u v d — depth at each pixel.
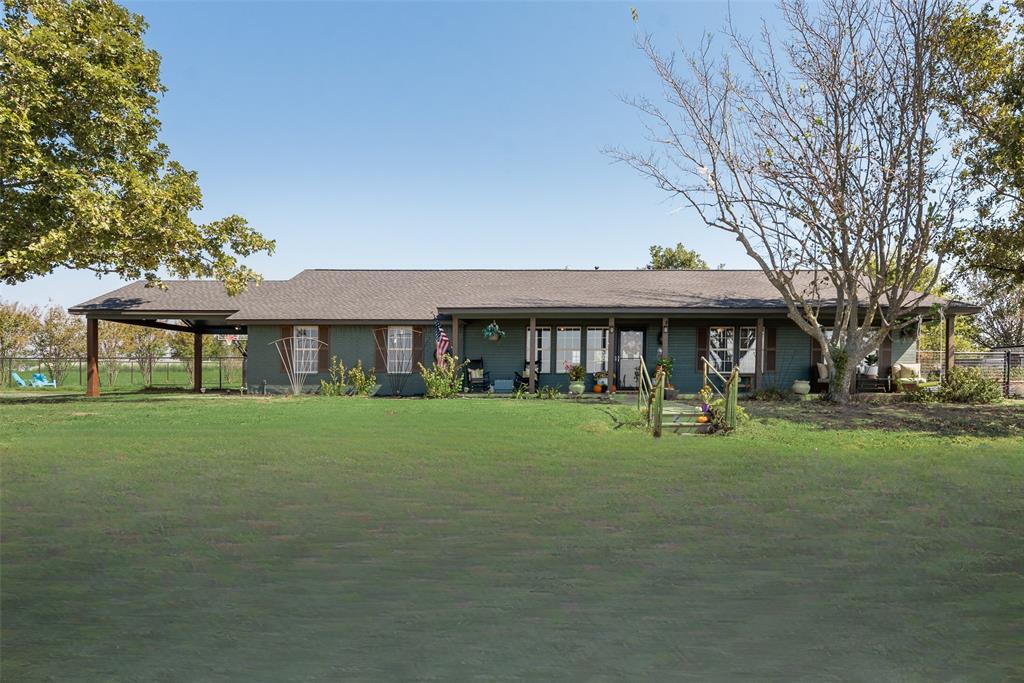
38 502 6.30
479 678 2.96
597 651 3.25
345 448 9.50
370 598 3.95
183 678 2.94
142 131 18.06
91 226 14.78
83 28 16.61
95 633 3.43
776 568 4.50
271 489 6.88
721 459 8.75
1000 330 31.69
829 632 3.49
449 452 9.19
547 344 20.84
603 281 23.00
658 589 4.11
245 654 3.20
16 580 4.24
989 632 3.48
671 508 6.13
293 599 3.93
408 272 25.45
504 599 3.94
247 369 21.28
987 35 15.12
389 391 20.83
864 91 15.63
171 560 4.64
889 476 7.67
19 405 16.33
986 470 8.06
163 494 6.66
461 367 20.02
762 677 2.97
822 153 16.05
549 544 5.03
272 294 22.95
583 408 15.09
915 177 15.61
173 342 31.59
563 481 7.32
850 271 16.31
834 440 10.56
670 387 18.16
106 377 31.97
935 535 5.29
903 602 3.91
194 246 18.02
